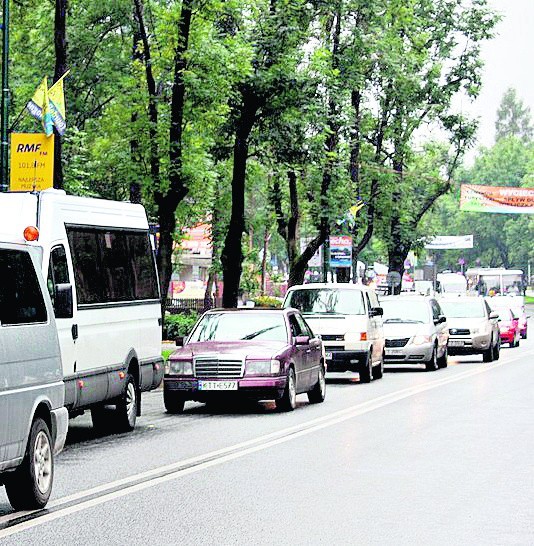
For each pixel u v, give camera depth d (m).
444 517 16.69
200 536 15.33
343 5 66.94
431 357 54.25
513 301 98.56
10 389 16.62
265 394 32.91
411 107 83.31
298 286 47.81
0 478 17.14
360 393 40.72
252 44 55.75
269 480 20.34
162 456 23.80
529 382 46.09
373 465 22.25
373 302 48.88
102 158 54.16
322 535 15.35
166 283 51.66
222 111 52.16
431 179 92.38
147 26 59.84
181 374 33.16
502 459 23.09
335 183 70.19
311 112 58.50
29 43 63.94
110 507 17.64
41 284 18.55
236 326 34.94
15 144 39.25
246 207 103.25
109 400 27.84
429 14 89.38
